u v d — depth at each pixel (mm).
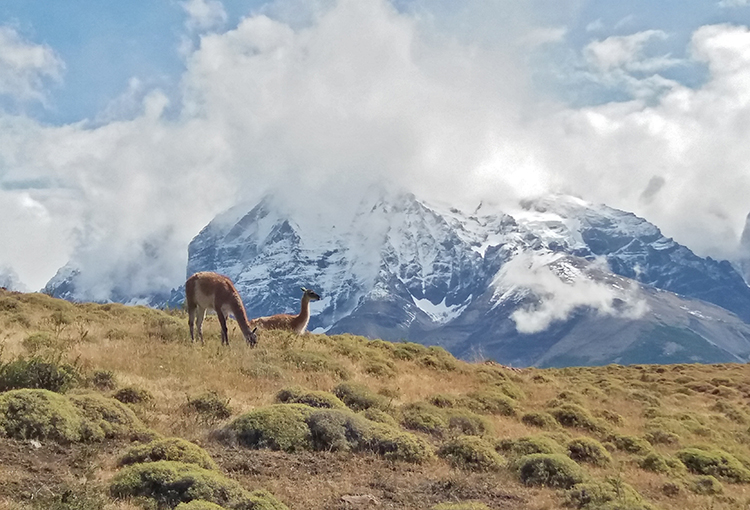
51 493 8547
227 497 9023
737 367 50656
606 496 11430
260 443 11852
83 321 22422
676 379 40281
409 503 10328
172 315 27547
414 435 13359
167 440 10391
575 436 18375
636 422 23125
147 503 8719
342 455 12000
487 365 30797
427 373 24750
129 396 13438
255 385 16547
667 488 14219
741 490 15617
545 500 11227
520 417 19797
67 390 13117
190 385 15531
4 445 10055
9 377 12938
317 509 9562
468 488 11305
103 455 10414
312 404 14484
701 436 22625
